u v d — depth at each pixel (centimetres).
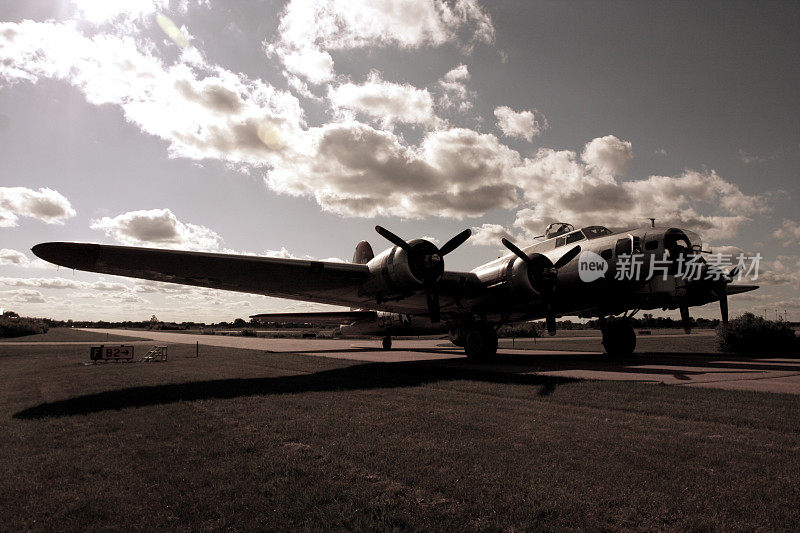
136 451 441
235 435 490
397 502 312
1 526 288
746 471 355
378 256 1181
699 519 278
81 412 634
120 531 281
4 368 1402
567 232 1427
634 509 293
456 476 354
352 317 2450
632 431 480
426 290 1147
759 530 264
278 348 2392
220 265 1022
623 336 1490
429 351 2167
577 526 274
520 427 504
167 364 1391
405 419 547
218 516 299
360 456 407
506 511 293
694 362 1245
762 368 1060
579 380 839
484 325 1412
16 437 502
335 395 730
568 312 1460
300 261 1073
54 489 348
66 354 2006
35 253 873
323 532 273
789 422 495
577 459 390
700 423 512
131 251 893
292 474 368
